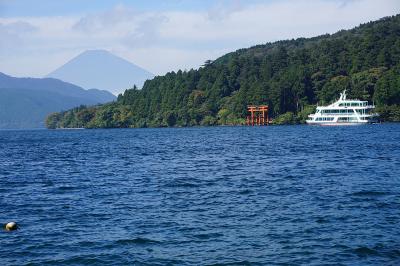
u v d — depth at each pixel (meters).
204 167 70.62
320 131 181.62
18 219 36.88
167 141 148.62
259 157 84.69
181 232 31.88
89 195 47.09
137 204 41.62
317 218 34.72
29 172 69.44
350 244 28.61
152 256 27.38
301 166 67.88
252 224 33.56
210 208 39.25
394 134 147.25
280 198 42.81
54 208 40.78
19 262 26.94
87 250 28.64
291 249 28.03
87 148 126.31
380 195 42.84
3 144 158.75
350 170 61.59
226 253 27.59
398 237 29.73
